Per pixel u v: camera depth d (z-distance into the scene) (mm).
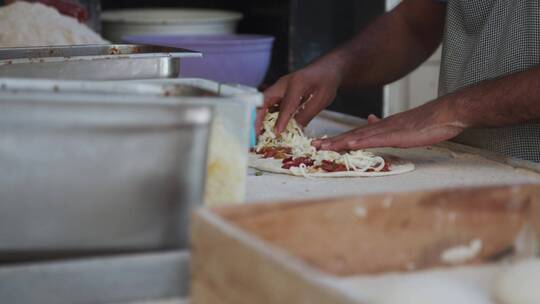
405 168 1503
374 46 2094
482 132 1839
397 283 691
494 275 772
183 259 776
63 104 760
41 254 779
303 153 1547
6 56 1604
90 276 749
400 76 2158
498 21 1782
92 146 769
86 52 1674
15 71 1465
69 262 747
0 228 764
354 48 2070
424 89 2994
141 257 765
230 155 932
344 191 1338
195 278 750
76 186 771
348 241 758
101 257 786
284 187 1365
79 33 2260
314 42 2725
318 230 749
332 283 591
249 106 926
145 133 776
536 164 1487
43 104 758
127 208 785
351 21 2732
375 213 764
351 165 1482
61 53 1654
